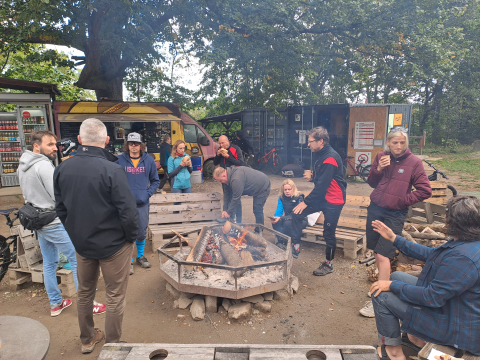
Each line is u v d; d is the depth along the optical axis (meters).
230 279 3.51
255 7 10.46
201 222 5.63
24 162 3.03
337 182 3.96
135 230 2.48
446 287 1.87
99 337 2.93
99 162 2.35
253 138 14.20
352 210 5.11
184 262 3.31
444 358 1.86
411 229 4.79
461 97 20.84
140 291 3.91
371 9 10.70
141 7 9.49
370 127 11.10
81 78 10.88
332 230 4.12
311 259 4.75
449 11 11.90
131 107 10.20
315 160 4.15
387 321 2.29
